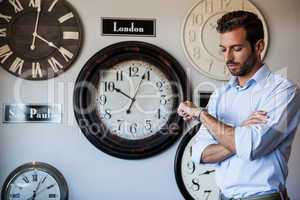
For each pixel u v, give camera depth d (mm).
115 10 2416
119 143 2355
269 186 1581
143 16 2430
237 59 1678
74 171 2359
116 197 2375
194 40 2447
